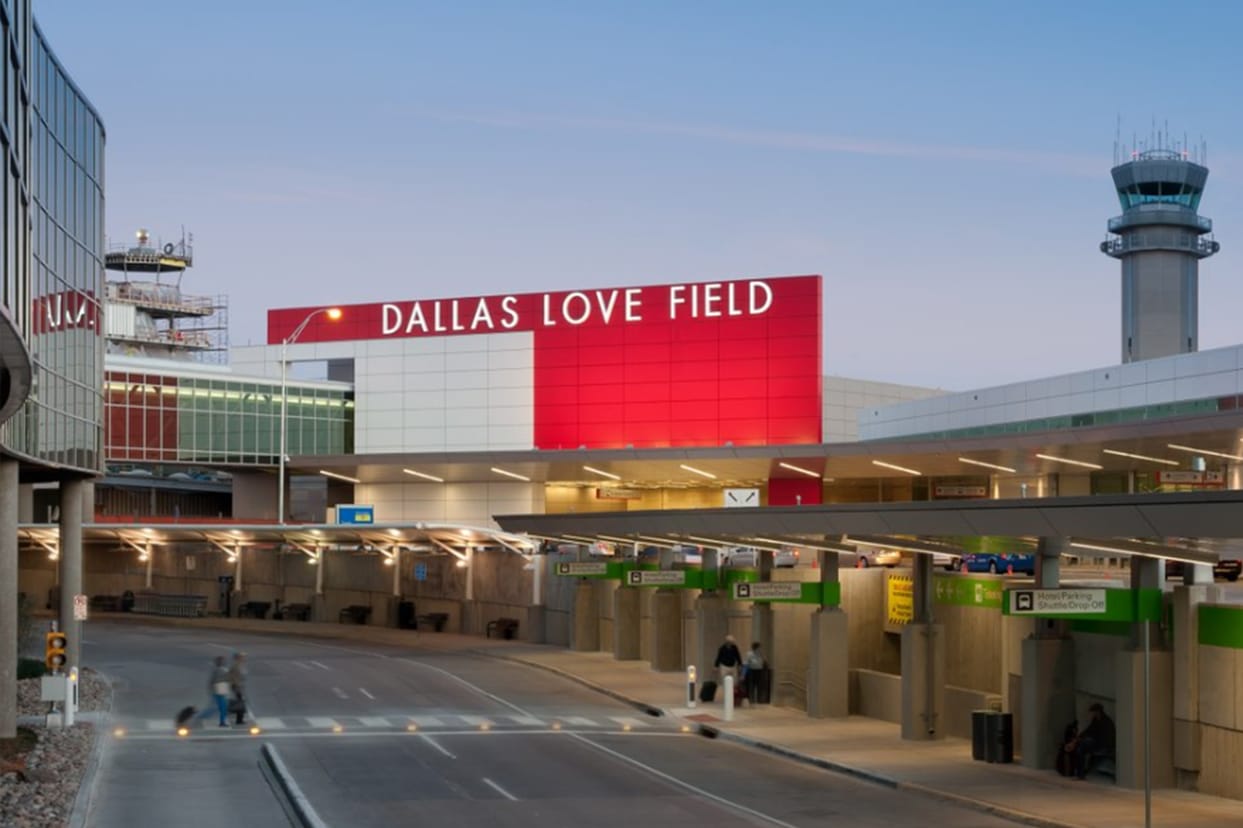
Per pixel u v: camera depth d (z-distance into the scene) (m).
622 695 46.00
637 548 60.50
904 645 36.25
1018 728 33.38
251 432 103.44
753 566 55.94
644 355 100.94
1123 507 24.56
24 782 28.11
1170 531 23.80
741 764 33.03
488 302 104.50
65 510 47.47
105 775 30.52
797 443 97.25
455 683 50.47
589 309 102.31
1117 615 28.56
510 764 32.50
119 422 97.94
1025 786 29.12
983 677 37.31
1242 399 74.25
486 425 104.25
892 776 30.42
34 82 37.28
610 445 101.31
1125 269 119.00
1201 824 24.69
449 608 74.88
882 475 95.00
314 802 27.36
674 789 29.38
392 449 106.56
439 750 34.59
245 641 69.19
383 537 73.25
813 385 97.25
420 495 105.00
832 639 40.28
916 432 107.25
